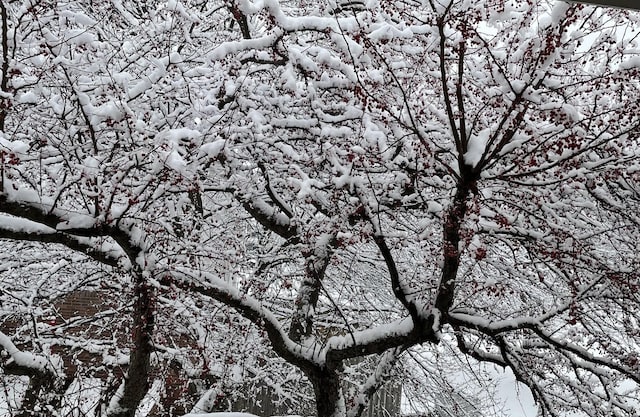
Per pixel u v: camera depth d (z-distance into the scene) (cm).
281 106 775
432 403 1092
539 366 867
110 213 563
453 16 516
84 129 644
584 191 695
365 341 699
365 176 750
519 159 570
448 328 853
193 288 668
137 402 707
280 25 698
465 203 582
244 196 793
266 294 936
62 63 575
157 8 758
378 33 671
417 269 882
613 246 746
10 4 624
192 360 973
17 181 668
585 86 643
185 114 720
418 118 614
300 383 1088
